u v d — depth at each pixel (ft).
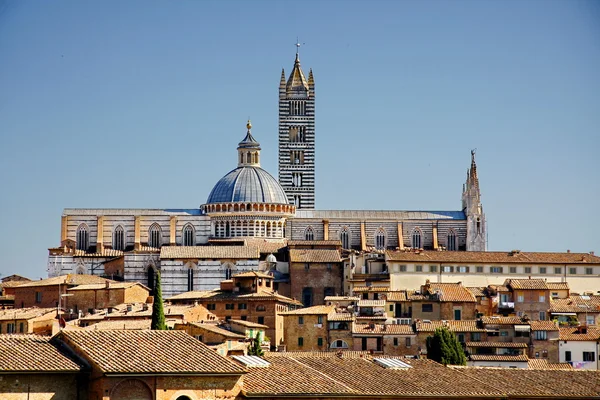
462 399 524.93
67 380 439.63
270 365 509.76
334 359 559.38
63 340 464.24
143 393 440.86
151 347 460.96
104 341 459.73
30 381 433.89
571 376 593.01
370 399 499.51
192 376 448.65
